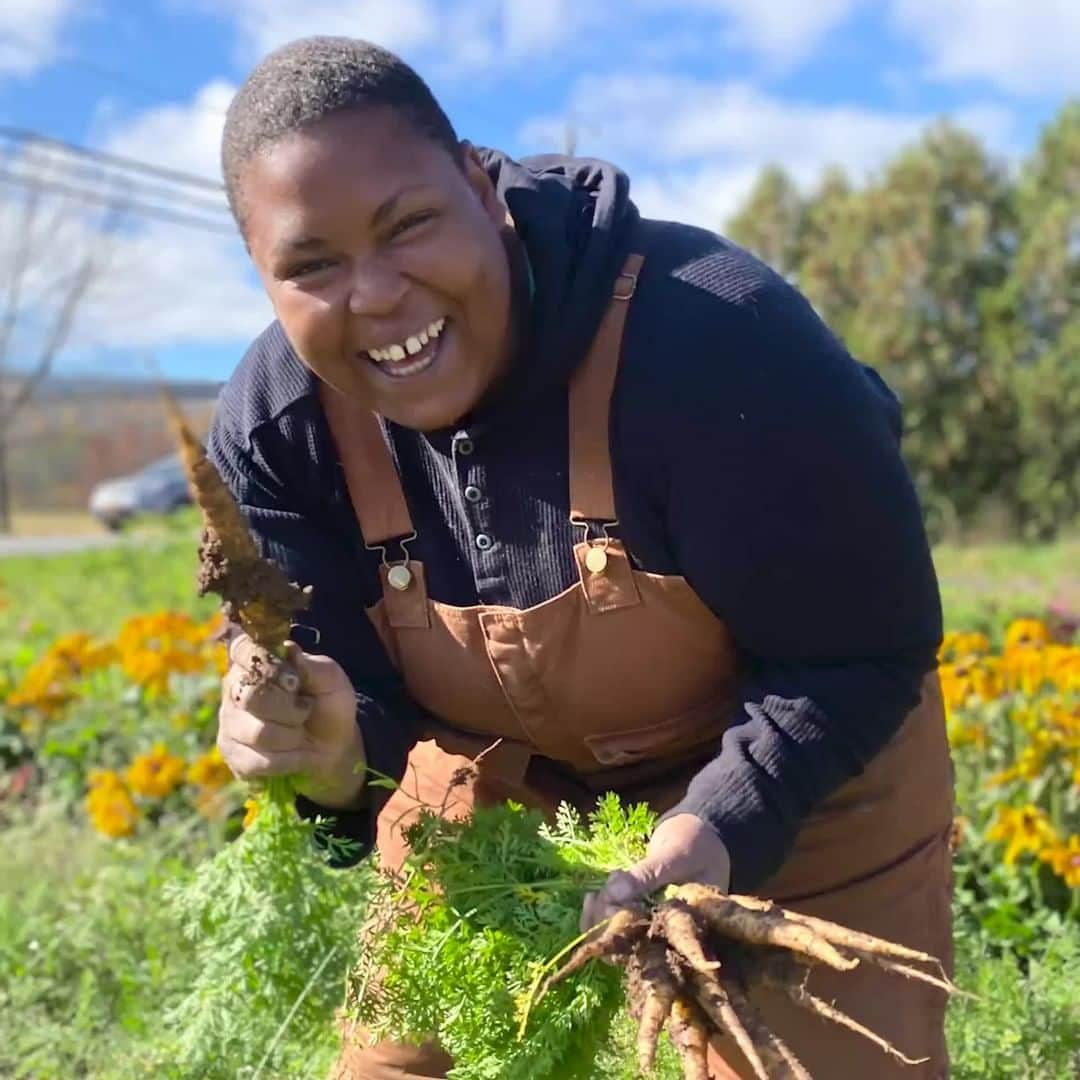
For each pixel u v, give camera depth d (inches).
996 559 658.8
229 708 78.2
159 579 511.5
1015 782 168.1
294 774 78.7
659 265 75.6
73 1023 131.0
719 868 68.9
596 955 61.2
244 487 86.2
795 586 74.4
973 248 893.8
